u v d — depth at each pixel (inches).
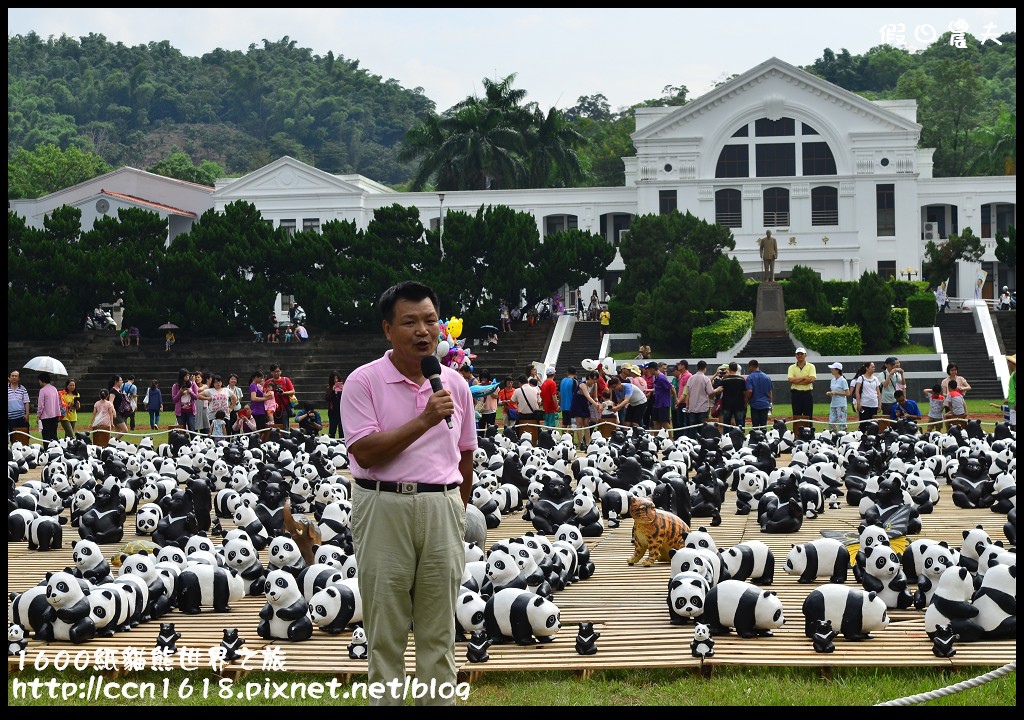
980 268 2940.5
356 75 6717.5
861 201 2864.2
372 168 6058.1
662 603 420.8
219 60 7495.1
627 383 1082.7
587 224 2970.0
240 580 427.8
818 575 442.6
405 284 271.1
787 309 2250.2
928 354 1942.7
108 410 1011.3
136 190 3004.4
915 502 637.3
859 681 332.5
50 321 2055.9
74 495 633.6
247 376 1953.7
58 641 371.6
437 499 267.6
